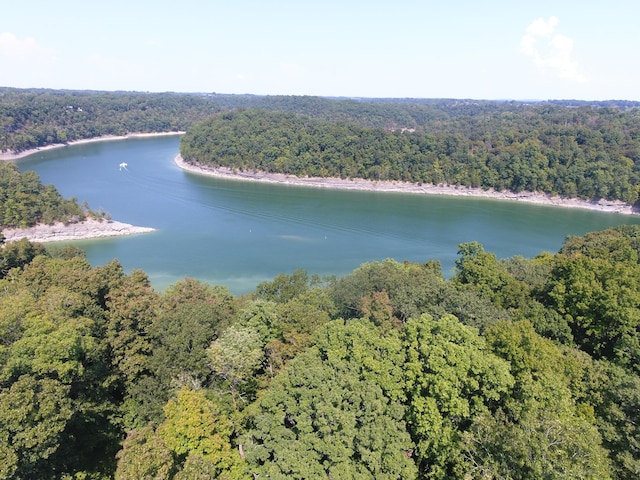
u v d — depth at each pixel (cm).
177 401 3550
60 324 3769
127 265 10912
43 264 5978
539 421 2727
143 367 4341
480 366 3206
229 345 3941
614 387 3366
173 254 11756
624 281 4559
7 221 12656
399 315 4878
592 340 4625
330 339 3725
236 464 3184
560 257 7206
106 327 4538
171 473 2998
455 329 3544
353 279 5819
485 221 16088
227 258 11525
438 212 17338
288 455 2861
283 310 4497
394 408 3128
